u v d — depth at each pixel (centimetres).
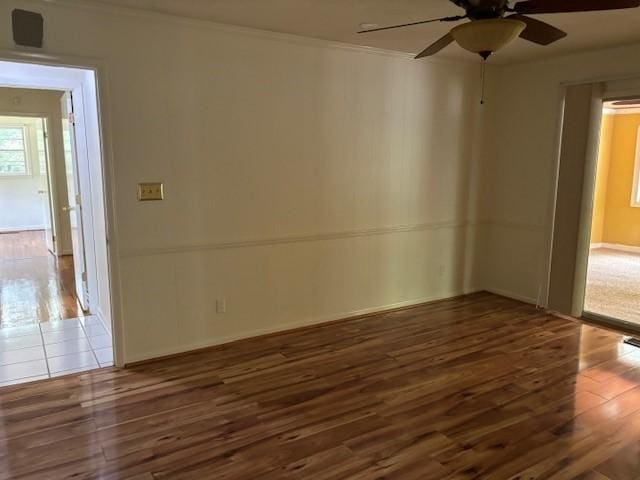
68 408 283
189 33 337
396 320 443
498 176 515
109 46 311
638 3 213
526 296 498
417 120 459
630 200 752
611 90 411
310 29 357
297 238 408
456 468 229
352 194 432
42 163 869
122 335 340
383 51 423
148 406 286
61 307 474
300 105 391
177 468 229
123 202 330
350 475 224
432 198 484
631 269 646
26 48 287
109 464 231
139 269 342
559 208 454
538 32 256
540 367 343
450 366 344
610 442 251
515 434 258
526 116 480
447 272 512
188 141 348
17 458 236
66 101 456
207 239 366
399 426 266
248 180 377
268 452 241
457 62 471
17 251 761
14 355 358
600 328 424
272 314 406
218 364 346
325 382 319
